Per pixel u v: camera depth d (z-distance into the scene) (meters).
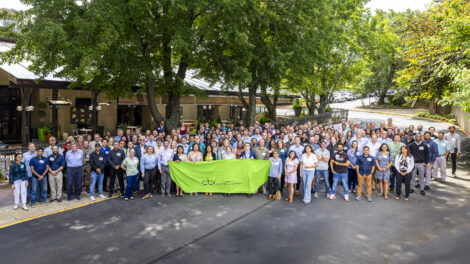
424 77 16.94
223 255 6.94
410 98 18.27
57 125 19.48
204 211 9.74
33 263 6.56
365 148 10.64
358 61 31.84
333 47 27.77
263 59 17.75
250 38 17.50
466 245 7.38
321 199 11.05
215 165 11.38
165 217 9.20
